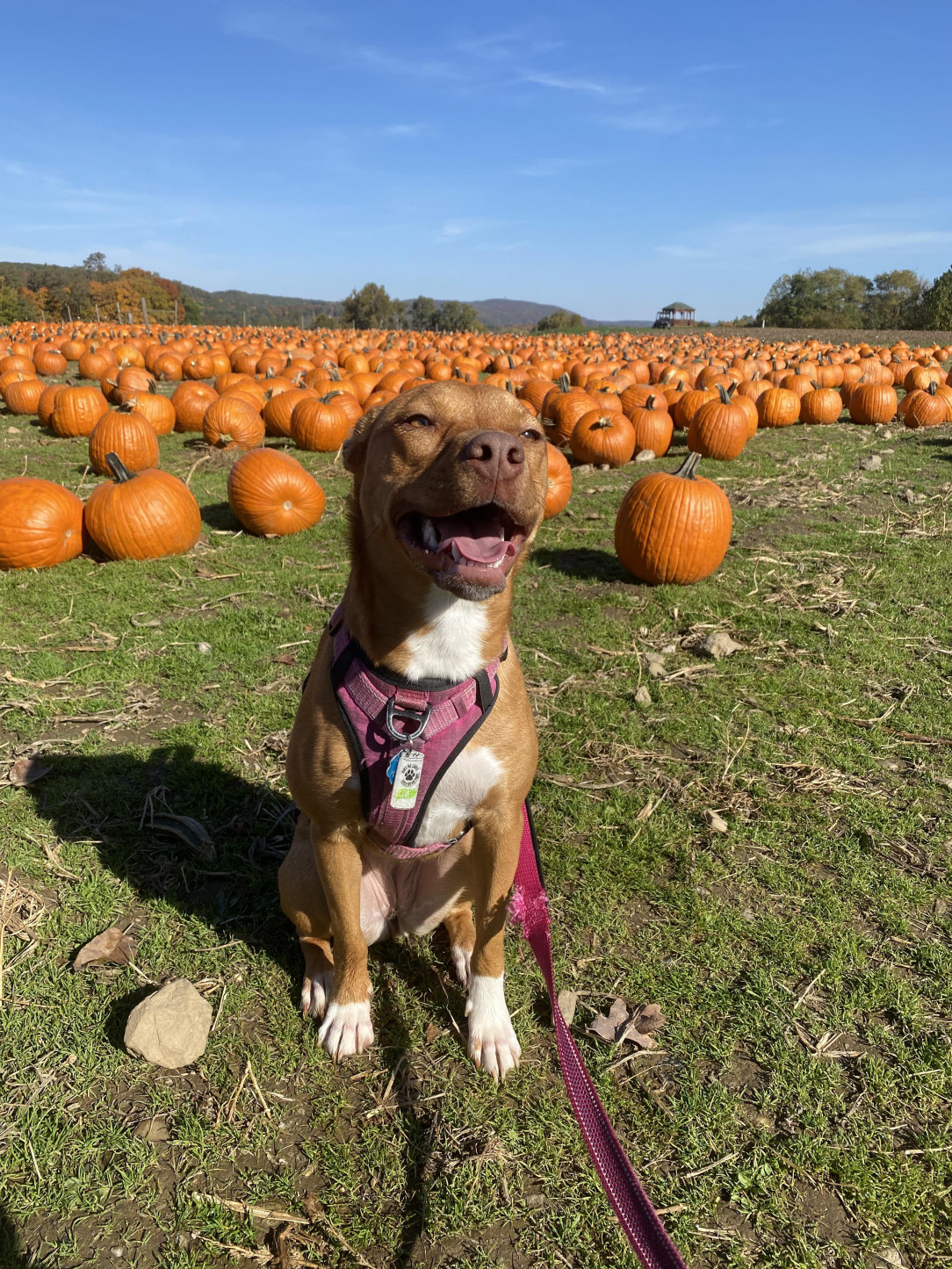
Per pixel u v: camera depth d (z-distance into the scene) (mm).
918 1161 796
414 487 783
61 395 3781
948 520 2580
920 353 8164
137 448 2914
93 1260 700
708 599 1987
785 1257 717
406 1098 856
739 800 1264
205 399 4066
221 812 1219
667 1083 865
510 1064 877
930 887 1100
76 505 2162
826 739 1413
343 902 886
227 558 2244
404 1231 735
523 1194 767
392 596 824
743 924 1043
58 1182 758
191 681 1568
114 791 1249
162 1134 812
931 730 1436
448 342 10438
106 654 1661
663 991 958
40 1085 845
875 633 1790
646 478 2100
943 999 949
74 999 927
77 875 1095
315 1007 929
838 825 1212
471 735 835
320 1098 852
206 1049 890
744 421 3484
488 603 830
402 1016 946
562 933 1034
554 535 2508
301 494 2420
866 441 3977
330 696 854
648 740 1412
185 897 1075
